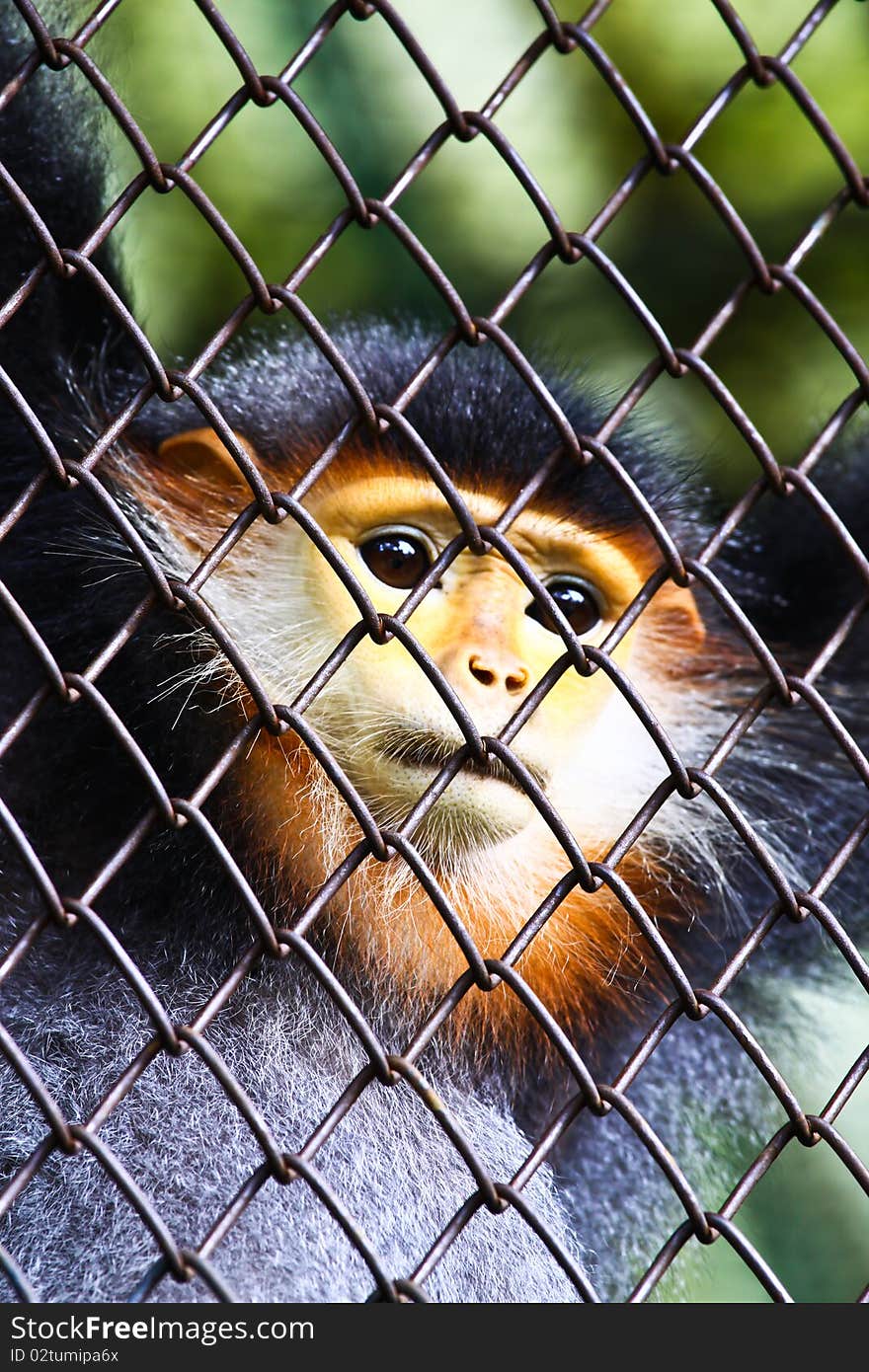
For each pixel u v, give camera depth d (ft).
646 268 18.28
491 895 10.80
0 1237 8.37
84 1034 9.54
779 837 12.66
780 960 12.64
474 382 11.54
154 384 5.08
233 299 17.72
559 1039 5.09
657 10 18.21
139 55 16.57
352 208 5.07
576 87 18.44
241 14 17.03
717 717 12.91
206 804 10.32
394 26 5.02
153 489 11.50
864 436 13.35
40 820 10.13
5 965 4.89
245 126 17.17
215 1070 4.97
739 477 17.40
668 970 5.20
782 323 18.06
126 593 10.45
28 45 9.57
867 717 12.96
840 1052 12.92
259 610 10.77
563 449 5.16
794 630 13.12
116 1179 4.92
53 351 10.75
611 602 11.44
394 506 10.86
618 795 11.72
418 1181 9.53
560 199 18.34
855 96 18.11
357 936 10.26
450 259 18.15
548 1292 9.36
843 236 18.01
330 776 5.15
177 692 10.39
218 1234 4.93
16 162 9.80
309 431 11.58
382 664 10.25
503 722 10.11
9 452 10.54
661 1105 12.16
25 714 5.04
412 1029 10.38
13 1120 8.98
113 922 10.12
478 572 10.61
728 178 18.37
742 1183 5.15
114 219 5.07
